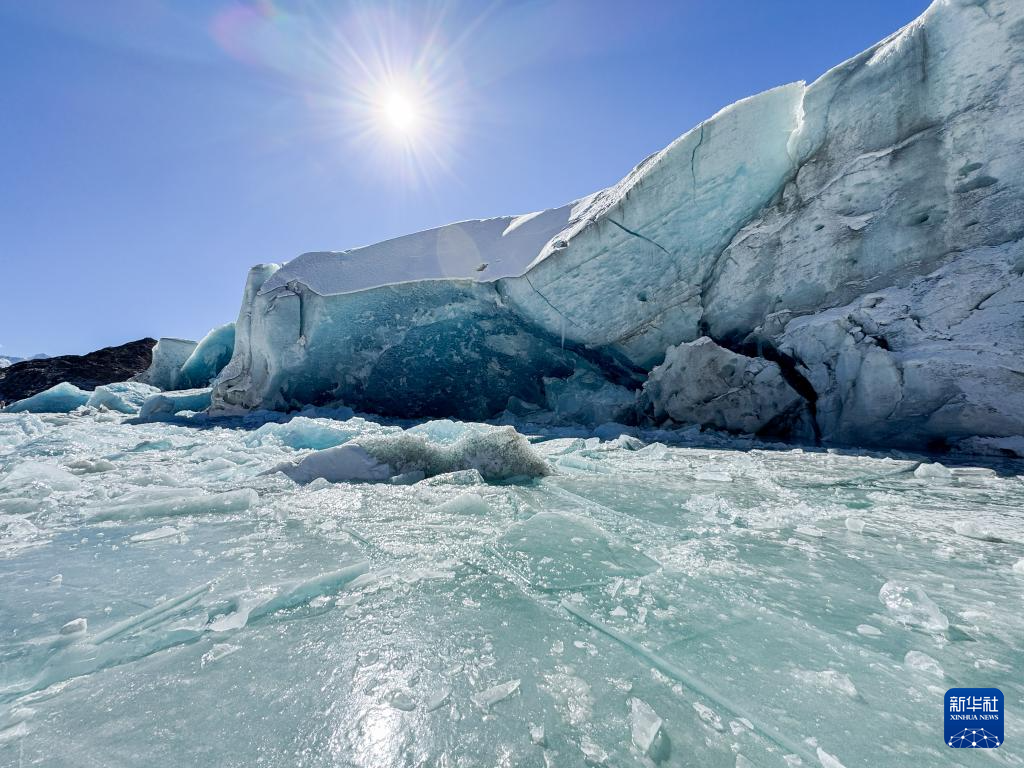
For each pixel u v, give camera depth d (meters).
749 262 5.42
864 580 1.23
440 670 0.83
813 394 4.55
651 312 6.07
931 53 4.30
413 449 2.72
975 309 3.81
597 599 1.11
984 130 4.04
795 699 0.76
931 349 3.80
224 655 0.88
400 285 7.16
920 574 1.28
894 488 2.40
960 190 4.16
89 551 1.45
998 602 1.11
